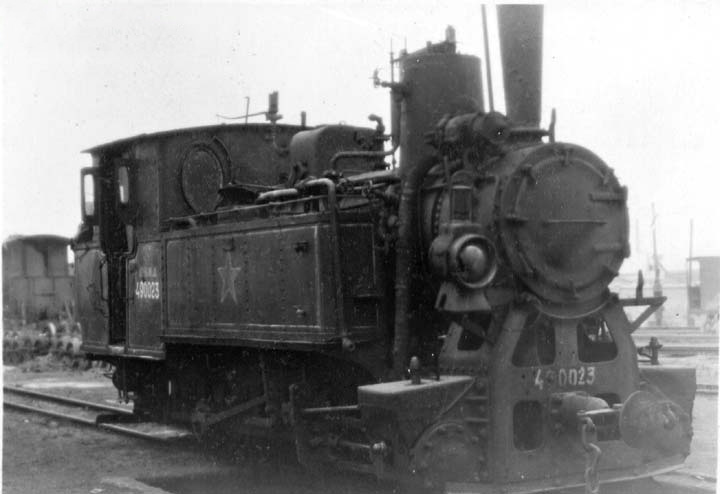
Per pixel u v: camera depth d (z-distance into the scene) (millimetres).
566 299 7312
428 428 6840
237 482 8953
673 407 7387
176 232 10445
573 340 7332
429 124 7828
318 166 9242
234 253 9273
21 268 28297
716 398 13531
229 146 11188
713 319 29266
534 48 7719
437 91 7859
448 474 6824
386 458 6926
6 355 25078
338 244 7805
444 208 7363
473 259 6730
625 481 7750
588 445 6742
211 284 9719
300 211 8656
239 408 9492
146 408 12000
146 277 11188
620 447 7281
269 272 8695
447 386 6926
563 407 7078
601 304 7516
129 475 9383
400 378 7543
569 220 7324
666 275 42219
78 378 20391
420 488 6980
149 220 11156
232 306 9312
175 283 10445
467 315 6953
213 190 11086
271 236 8664
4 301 28172
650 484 7953
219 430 10266
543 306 7246
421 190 7688
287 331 8414
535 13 7688
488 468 6938
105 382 19328
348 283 7906
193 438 11570
